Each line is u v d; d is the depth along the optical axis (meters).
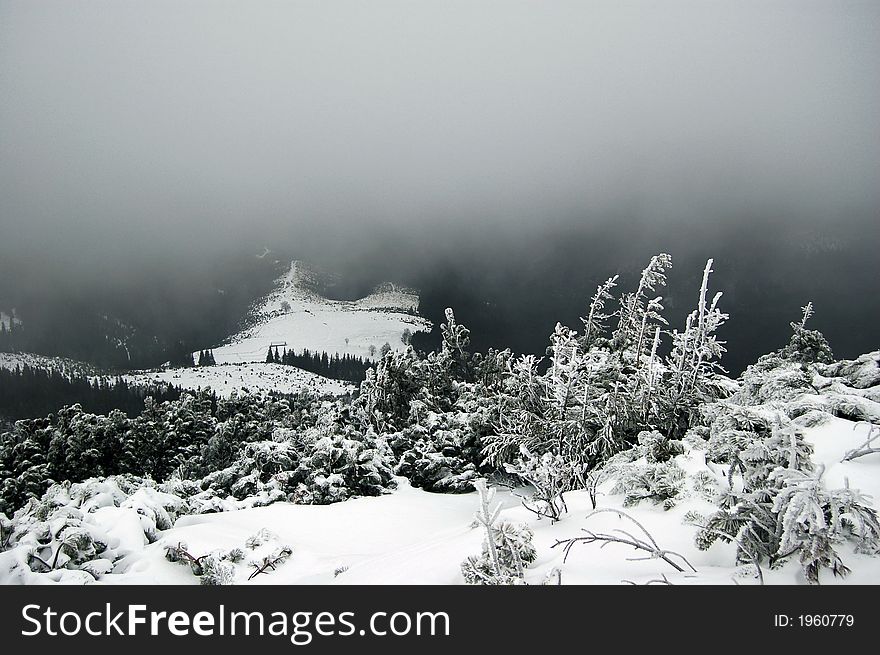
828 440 5.65
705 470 5.93
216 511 11.20
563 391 10.77
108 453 19.64
